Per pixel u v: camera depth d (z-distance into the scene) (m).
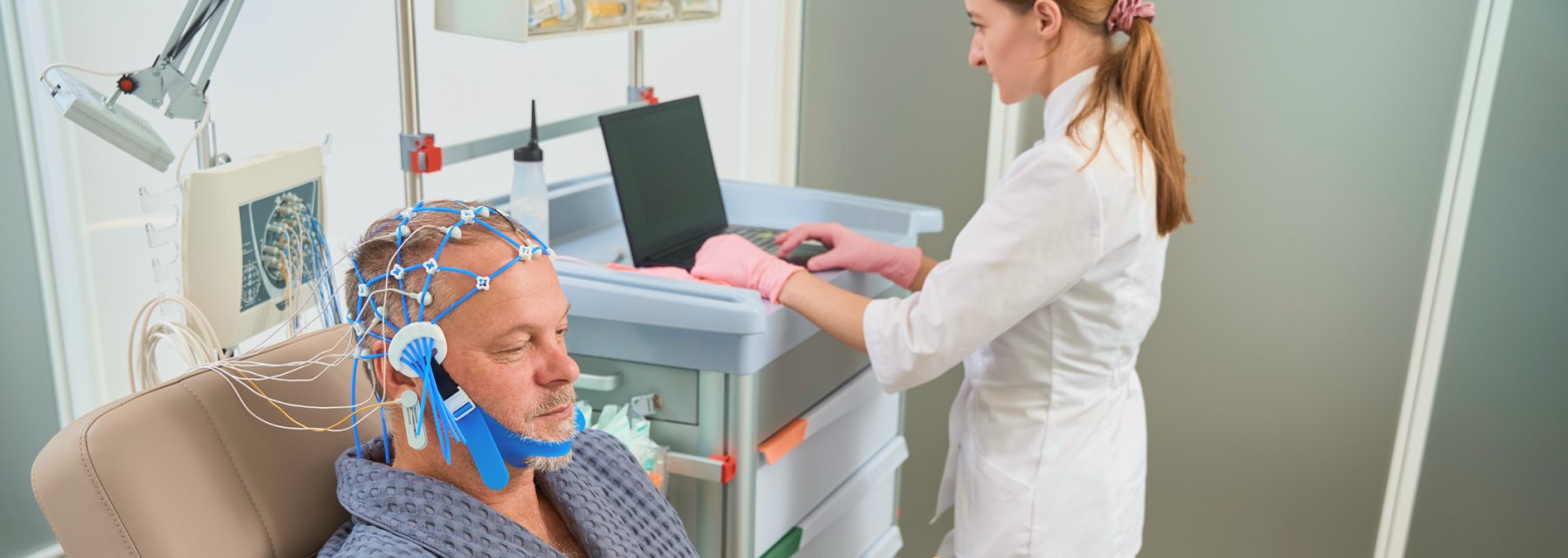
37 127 1.28
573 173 2.08
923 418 2.45
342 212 1.65
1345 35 1.96
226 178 1.08
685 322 1.32
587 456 1.09
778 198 1.92
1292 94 2.02
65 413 1.37
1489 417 2.03
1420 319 2.03
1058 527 1.43
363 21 1.63
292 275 1.21
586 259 1.60
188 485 0.88
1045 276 1.29
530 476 0.97
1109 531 1.46
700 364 1.35
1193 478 2.29
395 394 0.89
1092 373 1.41
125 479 0.84
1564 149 1.86
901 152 2.36
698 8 1.82
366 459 0.96
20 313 1.30
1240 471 2.24
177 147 1.43
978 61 1.41
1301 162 2.04
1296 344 2.13
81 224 1.34
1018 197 1.30
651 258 1.59
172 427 0.88
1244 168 2.08
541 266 0.92
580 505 1.00
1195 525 2.31
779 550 1.50
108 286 1.39
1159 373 2.26
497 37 1.42
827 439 1.62
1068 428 1.41
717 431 1.37
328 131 1.61
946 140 2.31
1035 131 2.23
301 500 0.96
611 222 1.86
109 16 1.34
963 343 1.32
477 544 0.88
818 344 1.55
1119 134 1.30
